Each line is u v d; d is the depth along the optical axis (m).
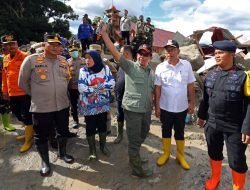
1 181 4.11
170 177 4.12
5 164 4.50
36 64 3.96
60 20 31.28
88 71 4.21
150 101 3.90
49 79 4.00
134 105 3.74
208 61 9.02
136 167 3.98
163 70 4.09
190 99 4.22
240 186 3.47
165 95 4.11
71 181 4.05
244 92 3.14
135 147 3.89
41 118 4.04
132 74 3.74
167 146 4.39
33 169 4.35
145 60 3.77
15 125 5.95
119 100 4.82
